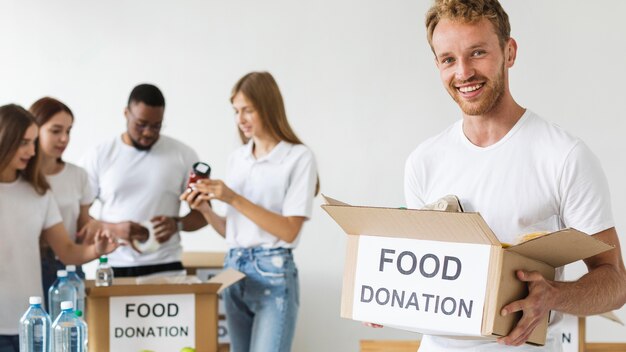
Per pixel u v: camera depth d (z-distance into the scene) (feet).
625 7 15.98
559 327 6.33
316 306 16.71
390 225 5.76
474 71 5.93
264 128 11.59
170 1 16.74
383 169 16.63
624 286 5.89
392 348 10.72
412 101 16.56
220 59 16.75
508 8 16.25
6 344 10.15
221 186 11.29
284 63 16.71
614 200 16.06
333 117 16.66
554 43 16.16
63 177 12.16
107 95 16.75
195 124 16.78
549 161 6.04
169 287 10.14
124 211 12.92
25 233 10.37
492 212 6.21
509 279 5.49
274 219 11.23
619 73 16.02
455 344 6.30
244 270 11.46
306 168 11.53
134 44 16.76
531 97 16.25
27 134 10.18
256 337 11.34
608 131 16.06
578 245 5.36
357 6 16.60
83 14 16.75
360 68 16.62
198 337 10.27
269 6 16.71
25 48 16.71
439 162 6.56
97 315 10.01
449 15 5.92
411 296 5.78
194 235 16.66
